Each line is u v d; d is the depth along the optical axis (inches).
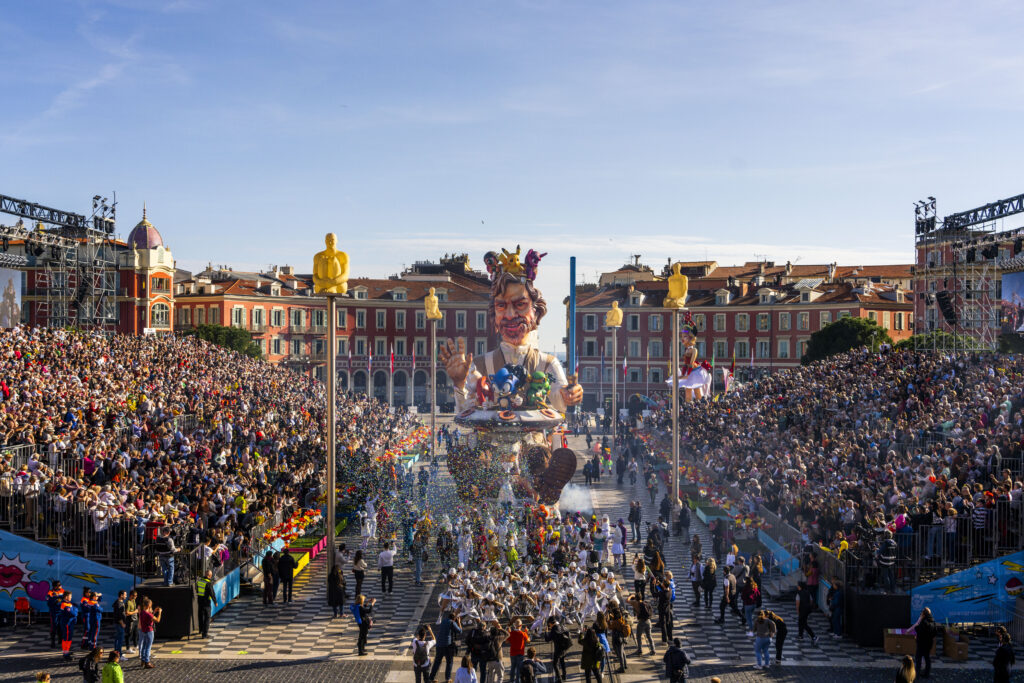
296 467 1909.4
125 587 1259.8
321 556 1697.8
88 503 1278.3
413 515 1647.4
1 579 1268.5
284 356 5315.0
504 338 2091.5
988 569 1198.9
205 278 5561.0
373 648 1170.0
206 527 1378.0
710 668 1095.6
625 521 1983.3
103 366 2164.1
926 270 2984.7
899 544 1221.1
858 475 1531.7
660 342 5344.5
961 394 1964.8
